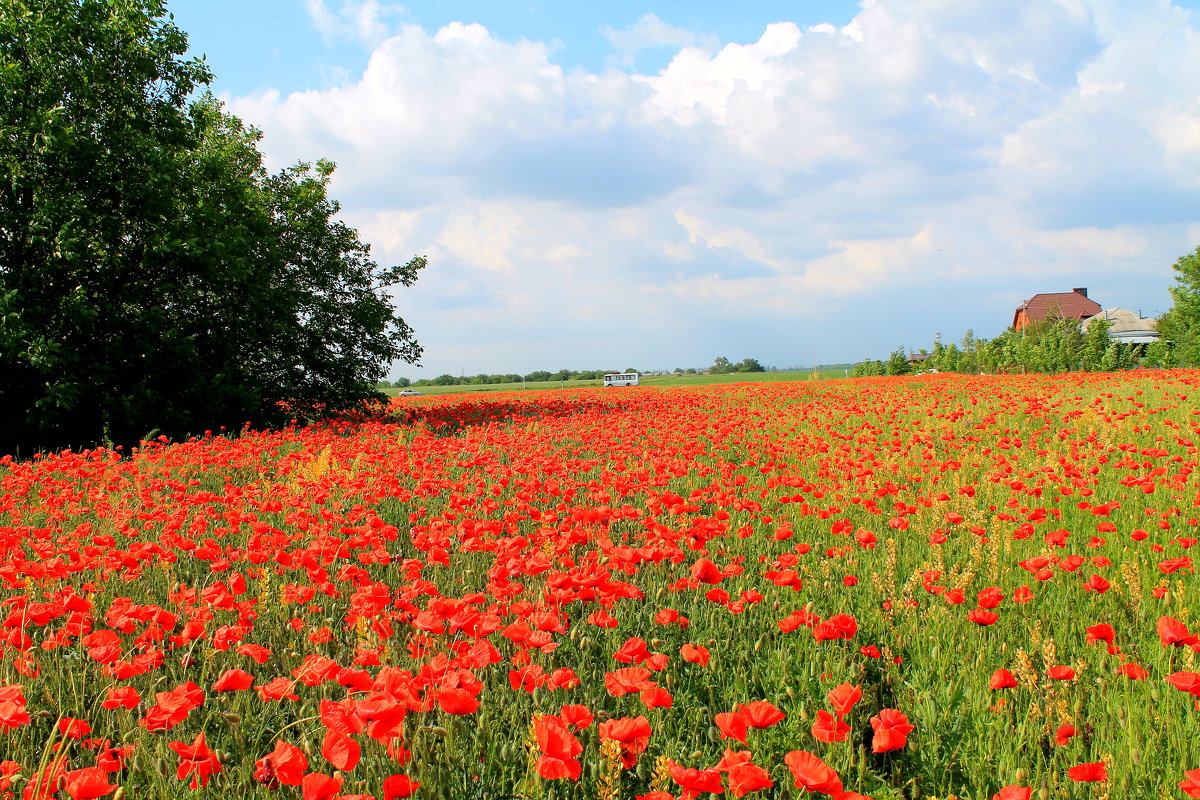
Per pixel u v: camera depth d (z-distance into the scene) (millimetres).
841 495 7055
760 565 5148
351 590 4660
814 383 35344
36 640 3635
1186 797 2422
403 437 13727
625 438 11133
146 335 15523
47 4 15766
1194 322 41719
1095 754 2684
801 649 3689
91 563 4543
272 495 7246
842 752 2713
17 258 15398
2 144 14695
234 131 21859
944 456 9680
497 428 15977
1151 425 11180
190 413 16047
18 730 2844
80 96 15727
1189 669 3074
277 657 3713
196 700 2594
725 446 11289
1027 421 12930
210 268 16531
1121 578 4375
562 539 4652
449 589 4676
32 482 8523
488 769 2682
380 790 2543
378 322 22422
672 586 4430
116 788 2268
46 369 13852
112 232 15750
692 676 3436
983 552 5012
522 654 3123
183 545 4871
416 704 2426
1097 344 44781
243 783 2588
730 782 2057
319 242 21859
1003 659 3521
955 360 58531
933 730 2896
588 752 2633
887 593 4375
